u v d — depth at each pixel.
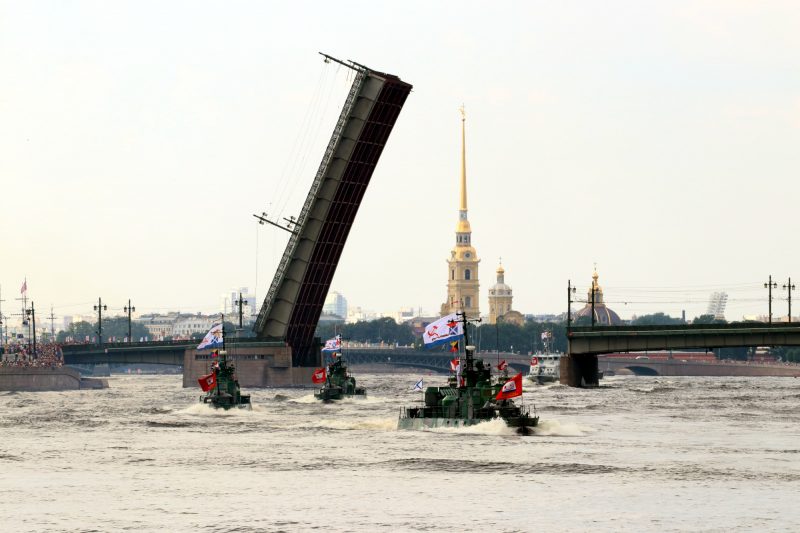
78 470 176.00
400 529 131.88
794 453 189.62
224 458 187.12
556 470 170.62
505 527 132.75
